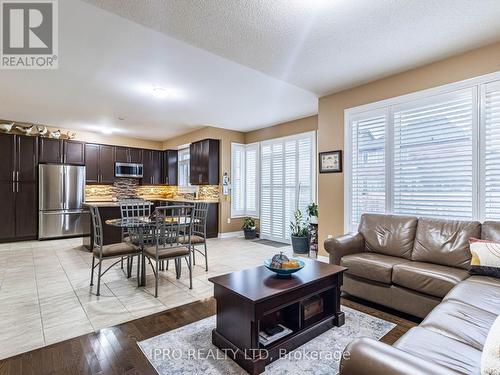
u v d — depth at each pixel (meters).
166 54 2.92
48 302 2.73
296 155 5.59
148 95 4.18
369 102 3.53
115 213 5.02
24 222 5.75
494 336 1.00
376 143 3.46
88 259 4.32
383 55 2.83
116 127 6.33
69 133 6.52
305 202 5.40
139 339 2.09
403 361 0.83
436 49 2.71
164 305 2.68
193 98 4.33
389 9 2.10
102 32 2.52
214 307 2.65
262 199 6.36
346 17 2.19
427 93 3.02
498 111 2.58
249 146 6.75
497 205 2.58
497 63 2.59
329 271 2.26
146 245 3.41
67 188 6.11
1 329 2.22
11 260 4.26
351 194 3.72
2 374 1.69
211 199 6.53
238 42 2.57
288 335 1.96
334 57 2.87
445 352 1.15
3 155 5.55
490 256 2.12
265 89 3.92
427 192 3.03
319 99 4.11
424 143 3.05
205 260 4.04
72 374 1.69
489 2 2.03
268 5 2.04
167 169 7.92
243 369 1.75
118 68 3.25
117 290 3.05
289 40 2.54
